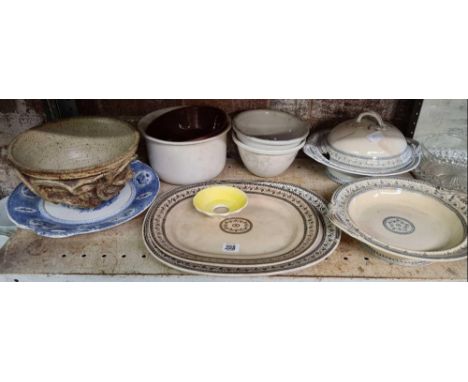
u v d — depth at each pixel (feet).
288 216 2.97
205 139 3.01
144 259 2.60
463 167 3.66
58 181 2.48
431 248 2.60
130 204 2.88
